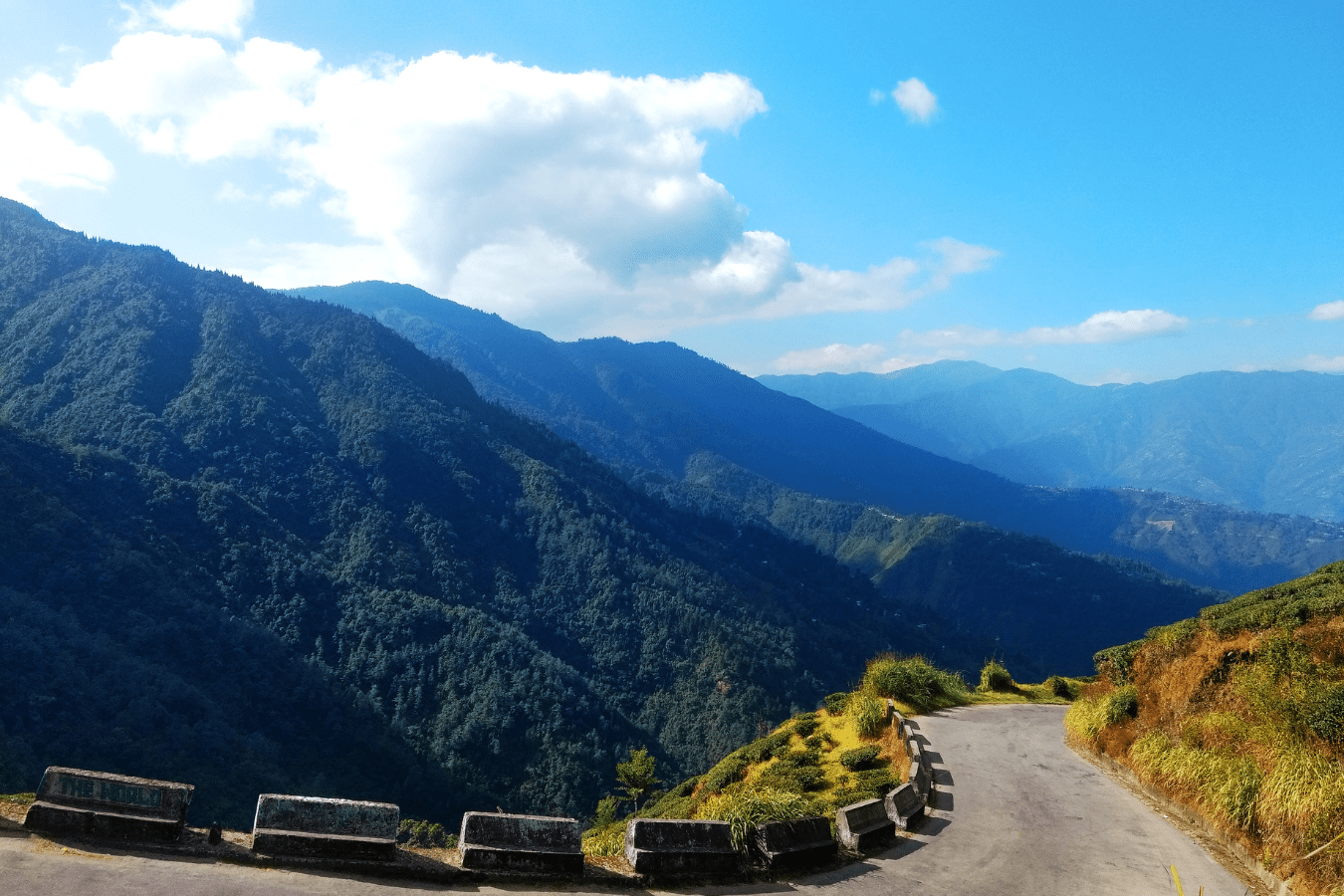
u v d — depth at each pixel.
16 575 95.75
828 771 18.62
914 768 15.22
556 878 7.97
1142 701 17.30
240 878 6.63
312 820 7.45
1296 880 10.17
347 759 98.31
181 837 7.09
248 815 76.75
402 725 106.62
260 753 87.81
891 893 9.48
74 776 6.96
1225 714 14.05
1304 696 12.24
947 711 23.59
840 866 10.29
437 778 98.94
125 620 98.12
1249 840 11.76
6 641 81.12
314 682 106.88
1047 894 10.02
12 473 110.19
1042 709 25.36
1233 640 15.37
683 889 8.52
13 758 67.38
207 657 100.25
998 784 15.81
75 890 5.94
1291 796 11.02
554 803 100.25
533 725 111.00
